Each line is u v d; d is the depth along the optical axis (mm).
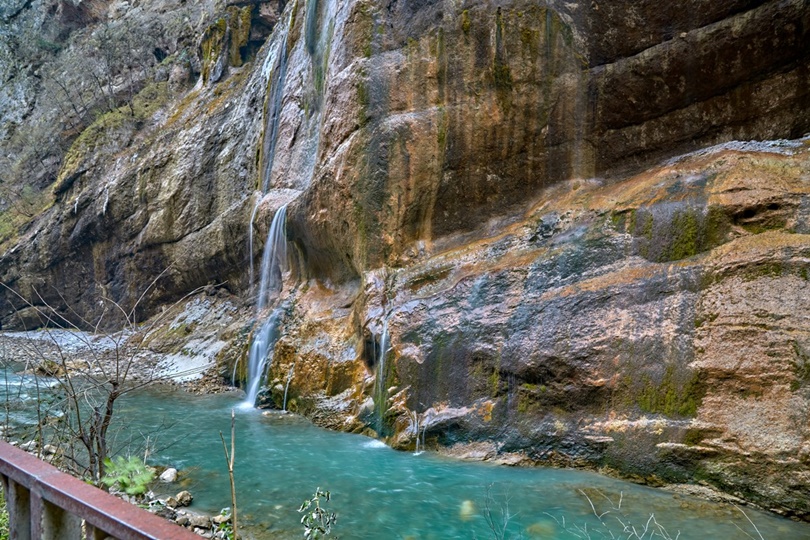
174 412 8938
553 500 5039
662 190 6531
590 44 8102
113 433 7418
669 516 4621
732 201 5781
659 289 5793
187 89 23328
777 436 4715
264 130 14312
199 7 25219
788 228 5457
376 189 8523
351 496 5320
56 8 32938
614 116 8039
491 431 6379
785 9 6926
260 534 4559
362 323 8094
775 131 7180
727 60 7383
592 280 6391
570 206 7418
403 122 8477
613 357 5812
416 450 6734
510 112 8234
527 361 6266
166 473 5922
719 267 5500
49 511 1871
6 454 2113
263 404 9281
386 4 8984
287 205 10766
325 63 11062
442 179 8430
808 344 4785
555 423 6023
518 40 8164
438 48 8406
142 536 1482
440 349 7004
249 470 6105
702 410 5168
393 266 8398
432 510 4953
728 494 4871
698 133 7668
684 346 5414
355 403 7918
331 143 9383
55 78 29312
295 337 9438
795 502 4512
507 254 7465
